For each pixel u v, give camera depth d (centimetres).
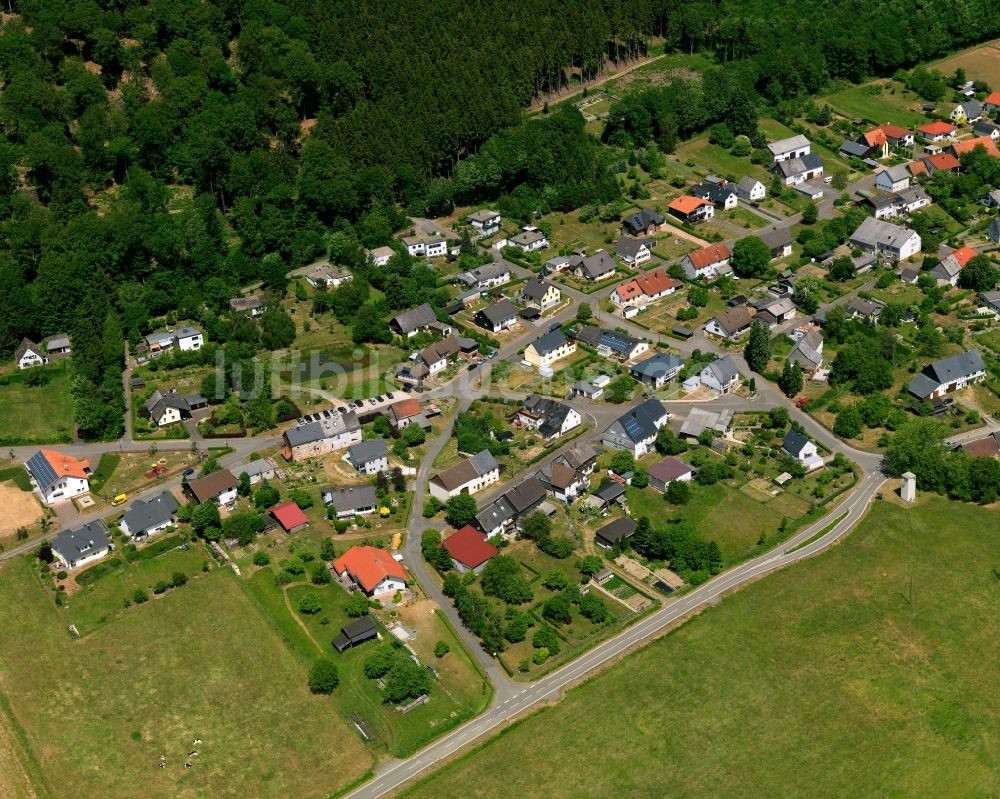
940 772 14262
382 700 15175
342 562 17312
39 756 14538
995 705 15200
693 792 13925
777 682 15438
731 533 18100
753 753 14450
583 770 14188
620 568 17425
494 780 14038
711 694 15238
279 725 14850
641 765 14262
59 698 15350
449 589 16762
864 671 15650
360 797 13838
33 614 16712
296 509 18312
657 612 16612
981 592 17050
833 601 16800
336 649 15900
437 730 14688
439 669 15625
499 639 15825
